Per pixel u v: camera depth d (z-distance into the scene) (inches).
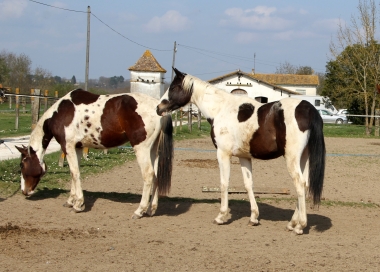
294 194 409.4
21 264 207.2
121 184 439.5
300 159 273.0
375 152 803.4
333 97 1587.1
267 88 1918.1
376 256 231.9
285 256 229.0
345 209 350.0
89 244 241.8
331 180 502.0
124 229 278.2
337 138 1146.7
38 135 337.1
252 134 272.4
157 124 305.3
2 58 2034.9
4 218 295.7
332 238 268.2
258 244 250.7
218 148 292.0
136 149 307.1
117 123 309.0
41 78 2130.9
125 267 207.0
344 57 1382.9
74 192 332.2
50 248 232.4
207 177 493.4
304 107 259.1
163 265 211.0
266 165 608.1
